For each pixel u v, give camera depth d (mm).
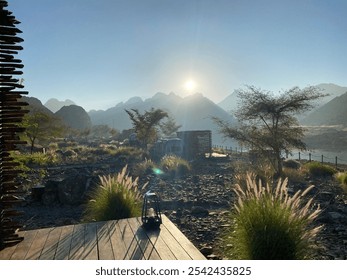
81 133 95000
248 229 5023
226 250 5727
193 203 12523
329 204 12055
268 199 5305
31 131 29516
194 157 33719
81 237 5312
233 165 22828
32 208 12453
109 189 7668
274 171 19188
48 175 19500
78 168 23344
